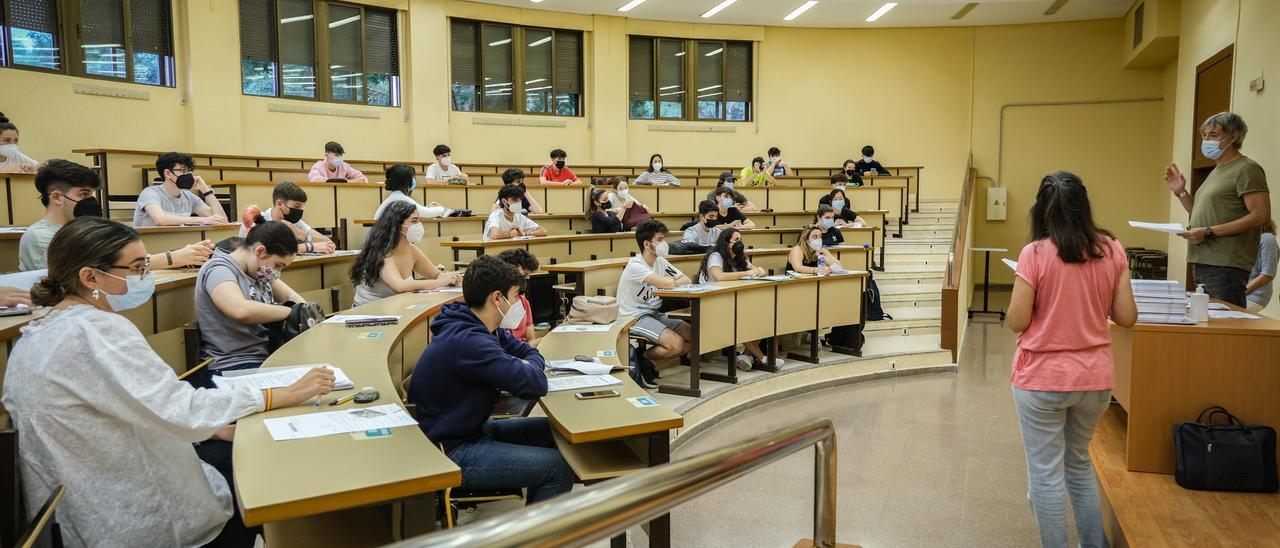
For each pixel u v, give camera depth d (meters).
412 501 2.15
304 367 2.80
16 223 5.76
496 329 3.14
